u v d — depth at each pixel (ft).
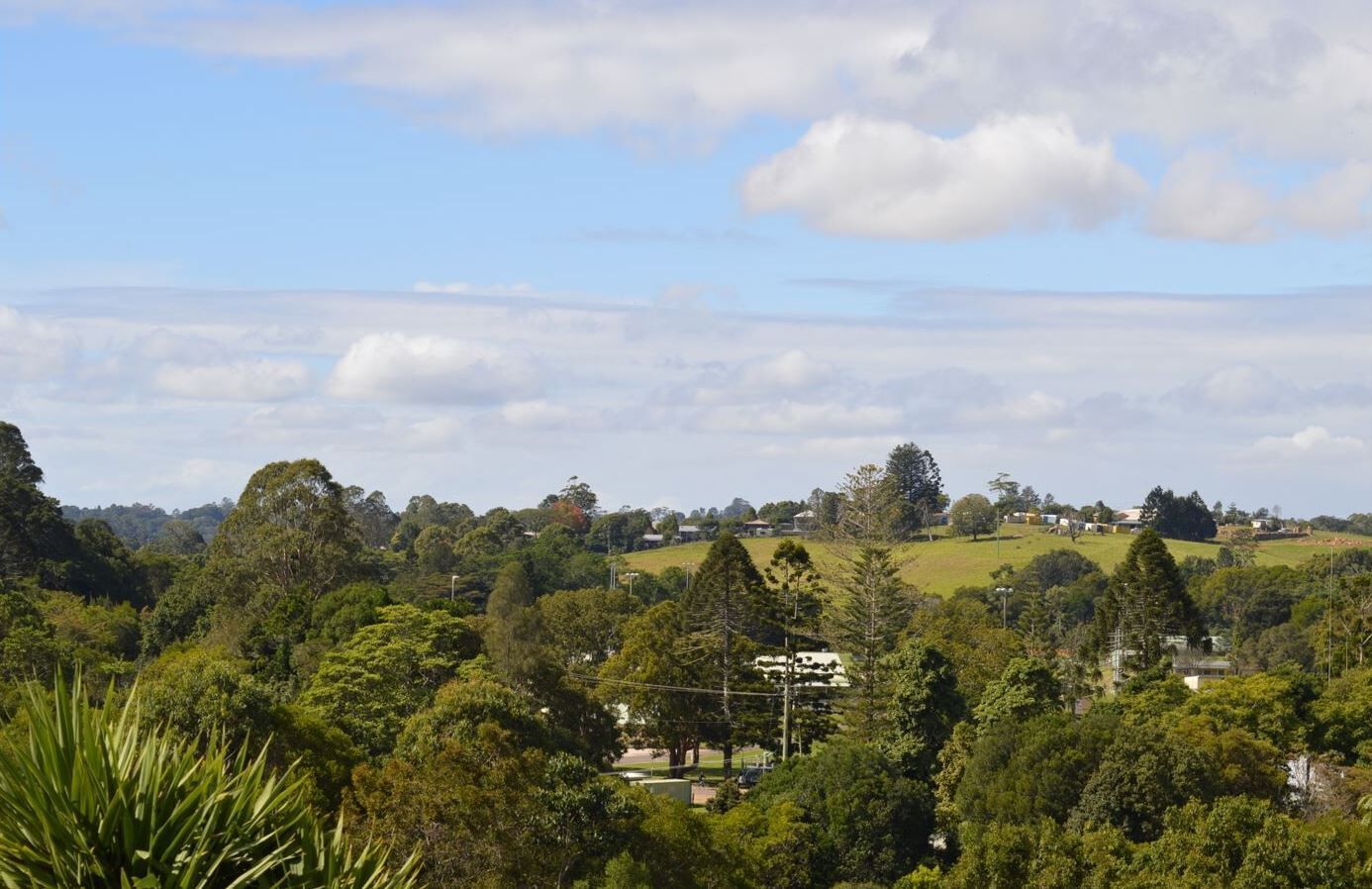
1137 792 193.67
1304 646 411.54
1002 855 139.85
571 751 236.02
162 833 45.01
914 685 256.73
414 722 190.19
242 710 146.20
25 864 43.68
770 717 287.28
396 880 50.47
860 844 206.18
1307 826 159.02
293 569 369.09
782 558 298.15
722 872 156.66
